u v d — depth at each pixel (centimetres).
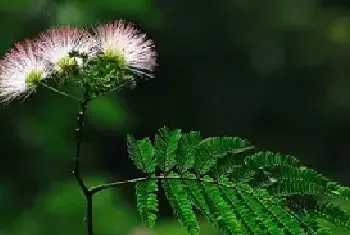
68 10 1252
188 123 3509
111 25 311
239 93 3578
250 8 3628
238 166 303
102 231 1391
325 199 288
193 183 304
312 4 3806
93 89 305
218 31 3559
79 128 303
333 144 3522
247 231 295
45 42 310
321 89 3588
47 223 1390
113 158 3036
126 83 307
